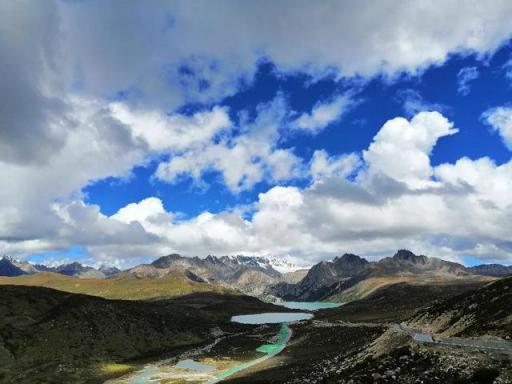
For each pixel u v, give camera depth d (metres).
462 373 70.38
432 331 135.25
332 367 125.00
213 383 157.88
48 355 194.38
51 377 171.38
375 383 81.12
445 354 79.31
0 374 171.62
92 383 169.88
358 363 108.06
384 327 186.12
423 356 82.81
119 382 168.88
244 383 143.50
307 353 189.62
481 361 71.94
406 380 76.56
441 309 153.25
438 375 73.19
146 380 170.25
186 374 177.38
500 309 113.44
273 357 197.12
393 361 87.38
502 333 95.31
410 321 174.00
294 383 117.31
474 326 112.50
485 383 65.06
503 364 68.94
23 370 177.00
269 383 133.00
